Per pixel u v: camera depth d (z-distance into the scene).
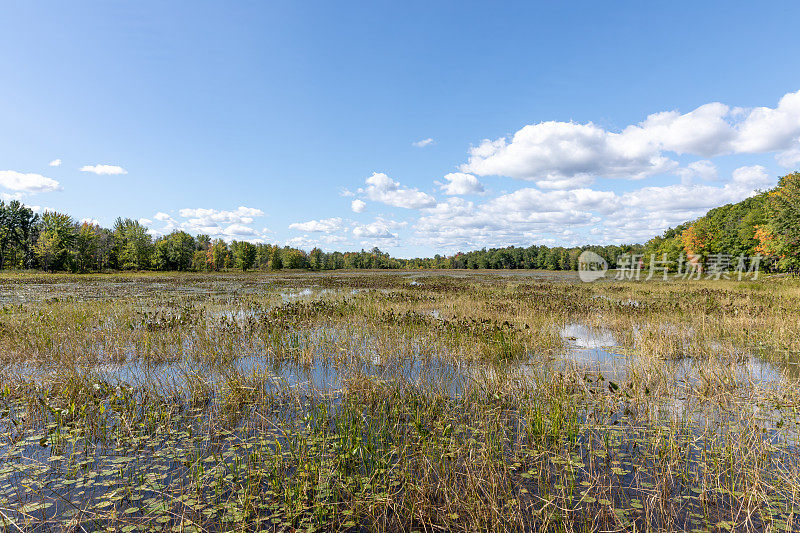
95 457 4.29
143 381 6.81
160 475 3.94
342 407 5.62
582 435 4.81
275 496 3.63
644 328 10.55
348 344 9.05
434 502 3.56
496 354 8.32
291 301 17.52
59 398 5.78
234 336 9.83
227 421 5.25
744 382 6.53
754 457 4.05
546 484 3.79
